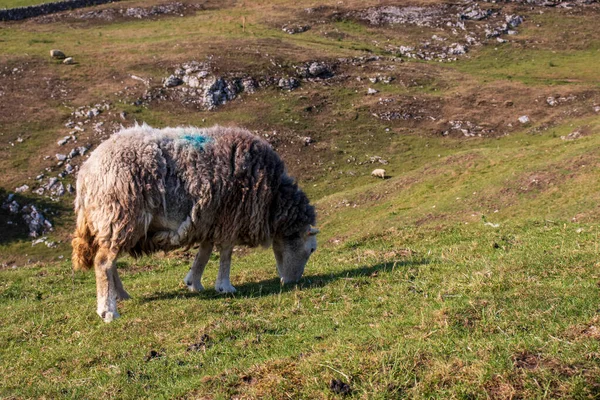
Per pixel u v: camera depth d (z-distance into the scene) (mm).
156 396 5680
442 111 48562
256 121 45719
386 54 60281
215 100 47938
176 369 6188
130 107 46000
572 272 7535
